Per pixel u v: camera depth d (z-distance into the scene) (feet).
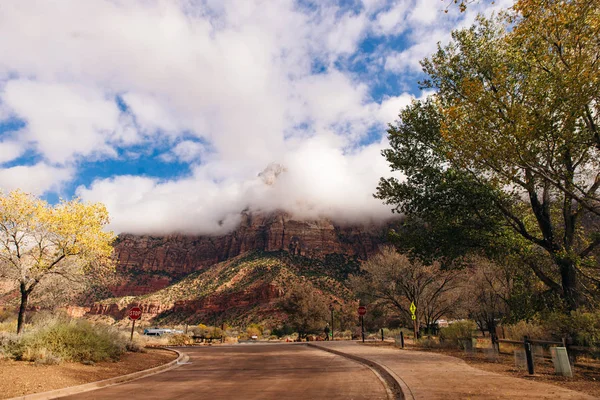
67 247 65.87
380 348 69.97
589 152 47.75
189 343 114.73
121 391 30.78
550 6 34.91
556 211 64.03
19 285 66.23
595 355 34.63
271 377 38.50
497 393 23.27
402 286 109.19
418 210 64.90
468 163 43.39
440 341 67.46
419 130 63.93
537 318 57.26
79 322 52.06
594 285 57.77
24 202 63.67
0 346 43.37
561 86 36.11
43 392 28.22
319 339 130.11
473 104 41.01
